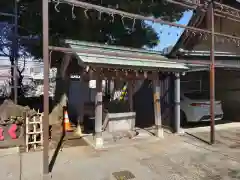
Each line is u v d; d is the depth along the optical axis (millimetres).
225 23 8172
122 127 6605
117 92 8258
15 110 5672
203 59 7375
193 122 8086
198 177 3693
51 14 7984
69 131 7133
